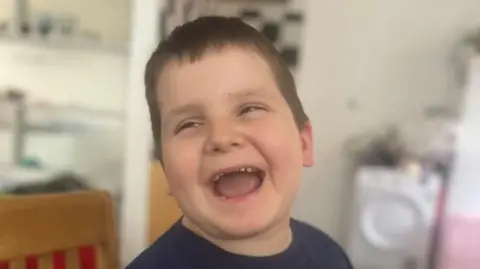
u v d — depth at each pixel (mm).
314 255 613
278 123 526
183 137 519
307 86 2506
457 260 2303
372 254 2320
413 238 2293
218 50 525
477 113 2332
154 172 1395
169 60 532
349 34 2484
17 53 2326
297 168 537
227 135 505
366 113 2508
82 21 2242
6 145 2166
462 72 2430
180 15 2012
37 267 788
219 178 520
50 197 807
